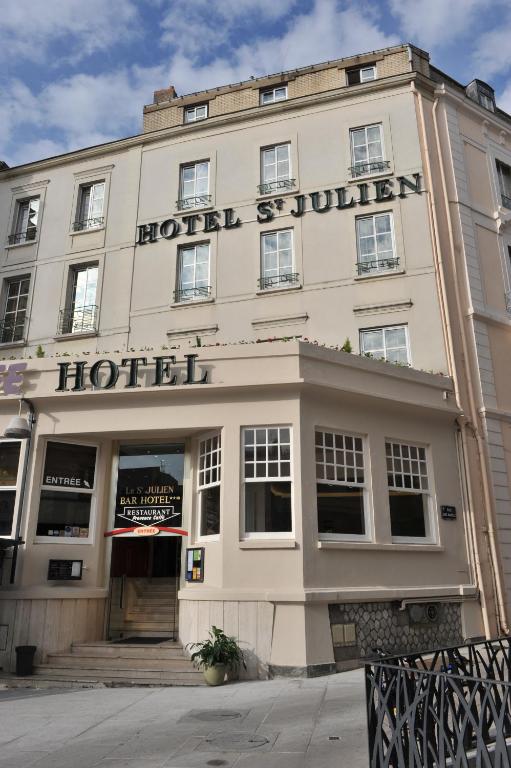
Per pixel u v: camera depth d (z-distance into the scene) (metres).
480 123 18.52
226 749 6.37
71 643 11.65
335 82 18.59
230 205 18.12
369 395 12.33
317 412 11.87
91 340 18.25
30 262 19.95
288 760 5.93
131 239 18.84
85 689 9.98
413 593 11.80
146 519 12.50
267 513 11.33
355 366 12.62
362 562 11.58
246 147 18.59
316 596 10.53
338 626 10.79
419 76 17.58
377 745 4.98
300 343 11.98
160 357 12.36
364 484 12.21
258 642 10.42
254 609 10.60
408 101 17.47
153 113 20.22
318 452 11.82
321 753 6.10
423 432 13.47
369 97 17.84
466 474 13.77
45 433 12.52
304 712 7.77
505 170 18.73
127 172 19.72
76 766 6.03
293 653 10.23
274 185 17.97
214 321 17.19
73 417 12.53
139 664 10.83
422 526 12.97
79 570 12.18
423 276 15.85
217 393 11.94
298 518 11.04
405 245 16.27
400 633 11.53
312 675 10.09
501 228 17.39
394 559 12.03
